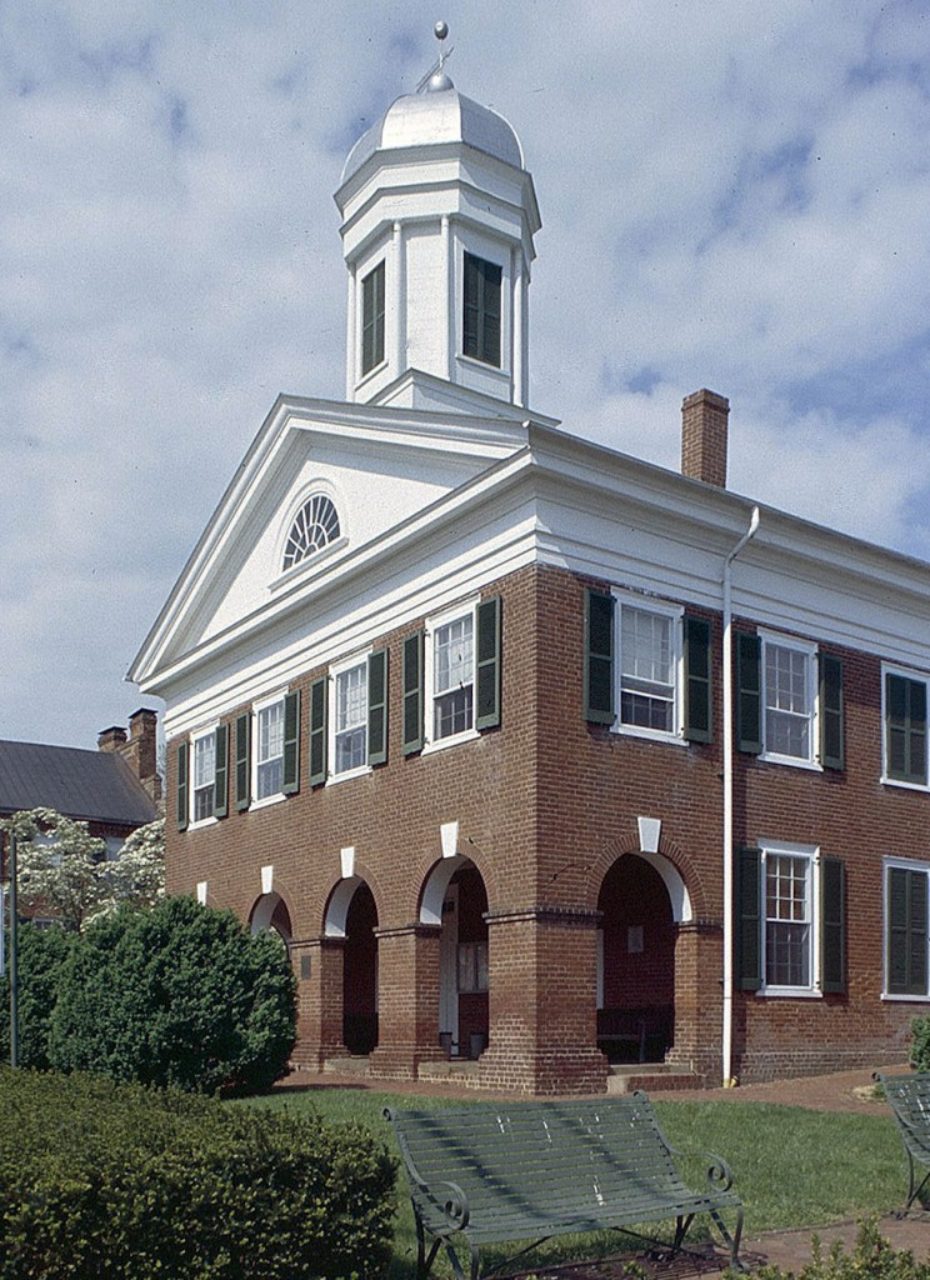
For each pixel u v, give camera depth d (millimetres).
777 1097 18156
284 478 26344
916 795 24188
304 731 24891
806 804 22219
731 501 20969
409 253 27500
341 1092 18234
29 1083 10883
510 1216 8414
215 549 28500
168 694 30781
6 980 20203
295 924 24391
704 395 24359
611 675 19625
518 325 27969
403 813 21516
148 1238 6898
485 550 20234
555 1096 17953
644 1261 9234
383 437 23062
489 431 20969
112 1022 17047
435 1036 20844
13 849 15570
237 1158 7375
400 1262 8773
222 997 17547
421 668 21391
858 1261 6625
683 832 20234
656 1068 19500
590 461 19453
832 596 23344
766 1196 11117
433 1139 8547
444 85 28719
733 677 21391
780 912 21625
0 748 53125
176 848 29531
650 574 20500
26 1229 6543
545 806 18625
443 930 25391
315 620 24906
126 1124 7836
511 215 28078
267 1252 7348
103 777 53875
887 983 22906
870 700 23750
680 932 20219
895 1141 13766
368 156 27750
